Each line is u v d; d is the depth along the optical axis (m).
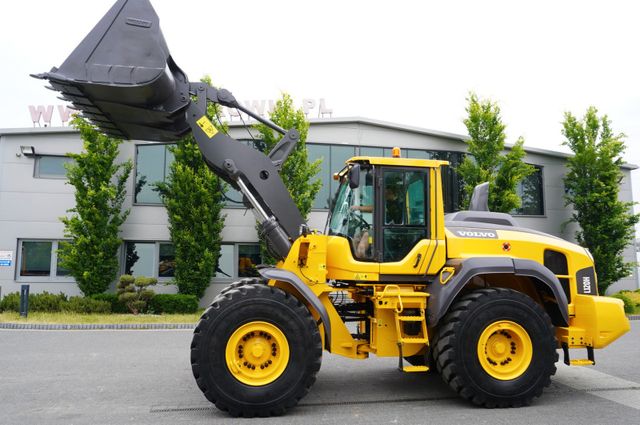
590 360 5.31
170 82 5.12
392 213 5.35
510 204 15.61
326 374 6.36
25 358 7.42
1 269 14.52
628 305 15.33
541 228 18.19
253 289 4.69
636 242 19.27
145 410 4.73
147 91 4.88
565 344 5.37
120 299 13.04
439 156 17.23
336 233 5.73
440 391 5.49
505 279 5.74
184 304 13.55
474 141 16.38
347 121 16.41
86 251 13.66
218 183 14.27
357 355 5.26
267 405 4.49
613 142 16.30
